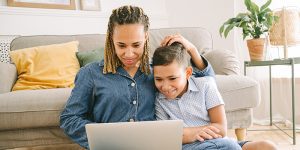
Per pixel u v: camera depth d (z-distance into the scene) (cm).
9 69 175
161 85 106
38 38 211
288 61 201
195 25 303
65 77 182
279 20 218
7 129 143
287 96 254
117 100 108
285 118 254
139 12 105
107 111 109
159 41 220
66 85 179
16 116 140
